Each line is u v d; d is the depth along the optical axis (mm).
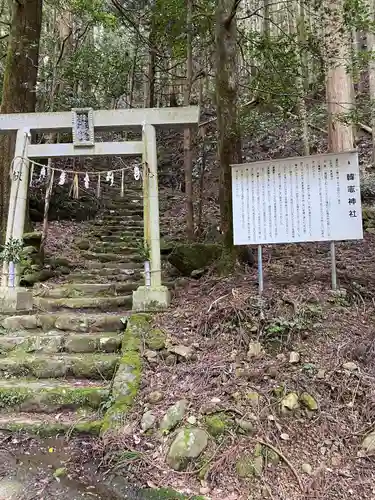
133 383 3219
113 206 10273
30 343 4059
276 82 6430
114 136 12828
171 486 2391
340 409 2871
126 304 4980
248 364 3301
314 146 9523
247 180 4387
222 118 5109
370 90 9859
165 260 6582
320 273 4867
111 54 11492
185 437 2607
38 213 8969
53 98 9047
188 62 6785
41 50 11164
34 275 5859
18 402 3287
